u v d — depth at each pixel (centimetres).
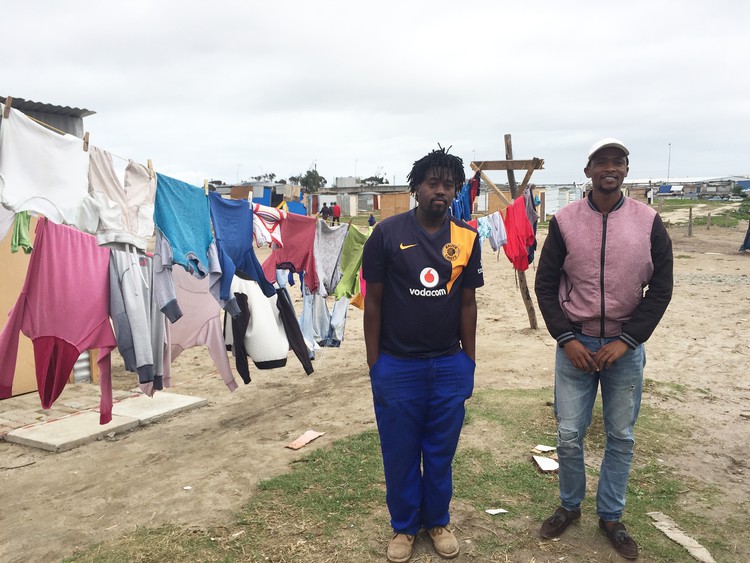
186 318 513
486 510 376
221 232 443
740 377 713
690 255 2225
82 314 380
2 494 431
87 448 523
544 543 337
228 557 329
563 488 347
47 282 377
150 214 375
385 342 321
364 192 6097
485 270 1980
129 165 361
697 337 942
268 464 468
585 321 322
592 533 347
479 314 1214
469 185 864
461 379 321
